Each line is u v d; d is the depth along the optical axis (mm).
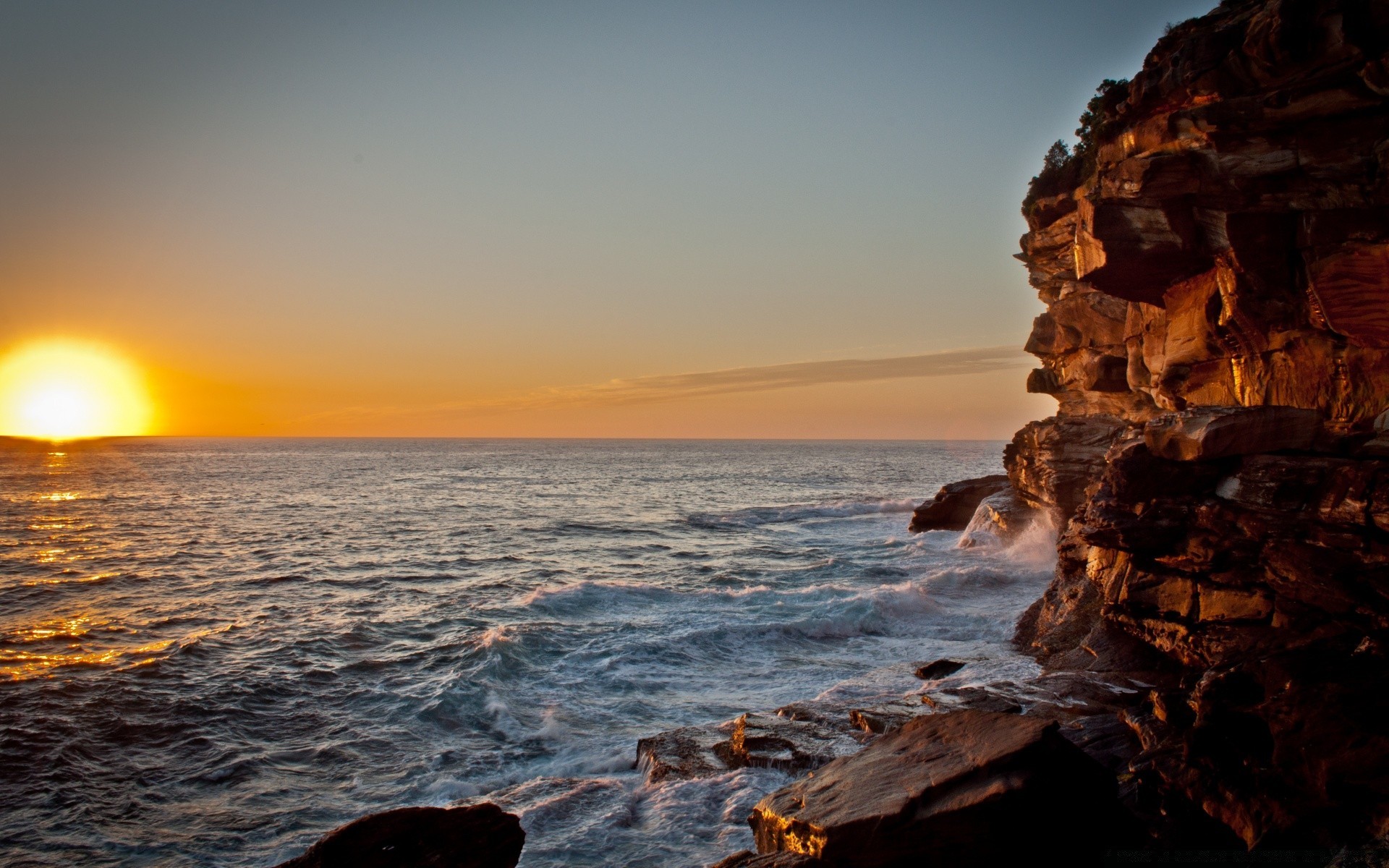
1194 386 19312
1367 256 13555
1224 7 14500
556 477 118125
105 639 25359
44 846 13312
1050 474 34906
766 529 58406
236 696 20000
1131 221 16250
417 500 79375
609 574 39094
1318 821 9047
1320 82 12453
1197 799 10375
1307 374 15531
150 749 17016
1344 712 9828
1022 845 9547
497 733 17953
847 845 9555
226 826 14047
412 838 9477
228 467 140125
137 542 47875
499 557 44500
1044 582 32156
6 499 75562
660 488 99062
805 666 22359
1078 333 31125
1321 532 13852
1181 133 14227
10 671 21656
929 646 23984
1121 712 14133
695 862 11625
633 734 17609
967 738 11055
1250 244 14852
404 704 19547
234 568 39500
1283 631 14117
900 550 44938
